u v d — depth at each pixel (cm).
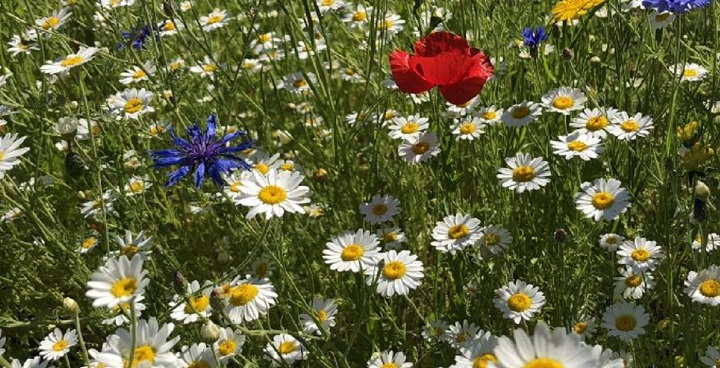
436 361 96
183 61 123
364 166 108
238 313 88
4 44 121
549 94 98
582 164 97
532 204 101
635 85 108
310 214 105
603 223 93
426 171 106
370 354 96
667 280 88
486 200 103
